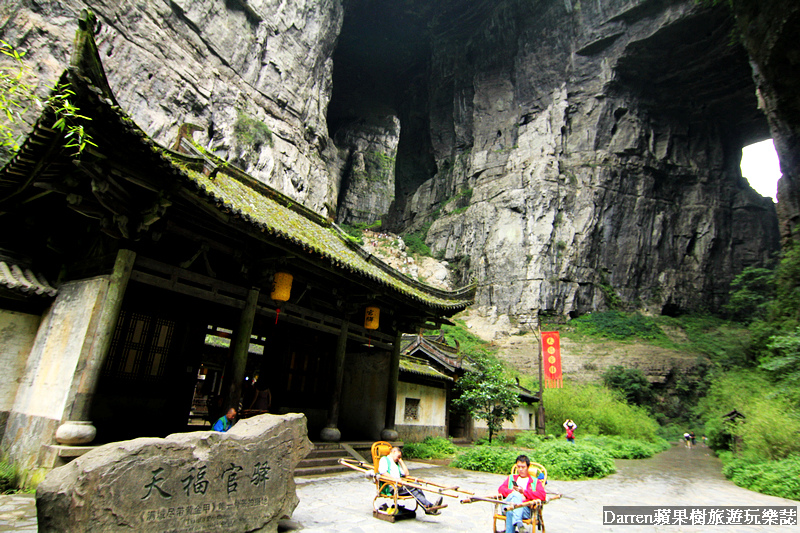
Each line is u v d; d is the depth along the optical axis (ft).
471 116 207.10
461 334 148.97
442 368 65.05
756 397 60.29
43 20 85.97
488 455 42.83
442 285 176.45
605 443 72.64
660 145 171.73
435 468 41.93
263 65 139.85
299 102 149.79
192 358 34.55
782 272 73.82
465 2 190.80
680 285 161.48
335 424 39.29
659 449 84.23
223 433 16.88
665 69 160.25
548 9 181.98
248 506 17.08
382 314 47.60
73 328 25.00
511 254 163.43
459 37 206.08
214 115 121.90
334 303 42.57
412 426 55.16
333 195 183.21
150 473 14.33
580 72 174.29
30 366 27.20
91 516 12.81
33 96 18.83
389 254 188.65
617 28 162.30
